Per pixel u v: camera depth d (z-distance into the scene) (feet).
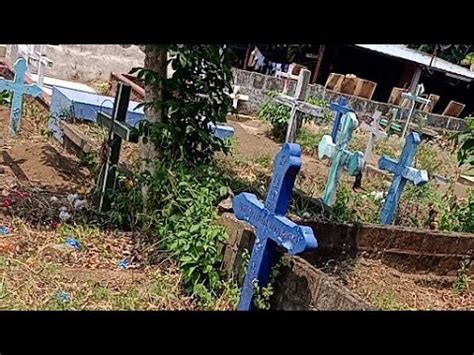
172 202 13.44
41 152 20.98
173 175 13.91
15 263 12.08
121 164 19.34
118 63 43.65
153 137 14.70
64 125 23.70
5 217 14.67
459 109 63.62
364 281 14.89
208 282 12.18
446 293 16.07
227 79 15.12
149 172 14.78
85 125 25.50
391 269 16.08
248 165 25.98
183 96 14.97
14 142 22.25
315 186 24.20
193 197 13.21
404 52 67.72
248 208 11.28
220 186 13.91
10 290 10.94
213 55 14.57
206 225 12.30
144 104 15.08
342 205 19.38
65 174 19.57
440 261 16.79
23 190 17.17
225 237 12.22
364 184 25.68
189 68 14.76
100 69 43.11
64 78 42.09
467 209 20.71
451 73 67.67
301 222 14.40
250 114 47.37
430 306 14.55
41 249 13.08
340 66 68.80
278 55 60.70
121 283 12.19
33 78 35.32
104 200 16.08
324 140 21.70
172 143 14.75
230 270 12.26
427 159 38.40
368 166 28.89
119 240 14.48
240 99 46.16
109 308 11.01
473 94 77.82
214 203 13.74
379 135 33.55
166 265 13.06
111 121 16.39
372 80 69.92
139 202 14.98
